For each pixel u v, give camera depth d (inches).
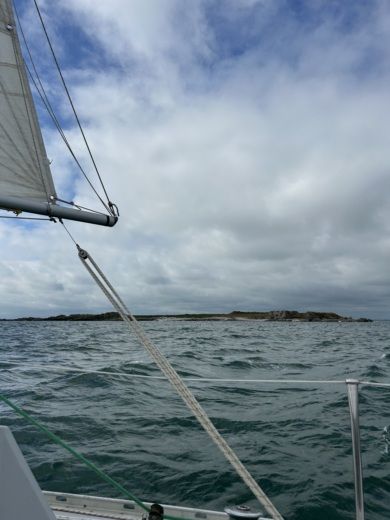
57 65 143.1
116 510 138.9
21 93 123.0
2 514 85.4
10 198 108.6
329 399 420.2
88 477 232.7
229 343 1302.9
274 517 98.7
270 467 251.1
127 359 767.1
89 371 192.5
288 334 2161.7
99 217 123.6
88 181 133.3
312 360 798.5
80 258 122.3
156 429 318.3
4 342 1246.9
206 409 379.2
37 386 468.1
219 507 204.5
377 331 2861.7
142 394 437.1
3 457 86.4
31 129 123.3
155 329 2711.6
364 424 333.7
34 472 237.0
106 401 403.2
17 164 121.1
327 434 309.9
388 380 558.9
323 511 201.8
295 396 434.3
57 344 1160.8
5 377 522.0
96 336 1638.8
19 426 315.6
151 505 126.2
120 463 251.6
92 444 283.0
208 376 589.3
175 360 755.4
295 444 290.0
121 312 119.0
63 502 142.1
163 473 239.5
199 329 2815.0
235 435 309.1
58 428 314.0
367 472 243.3
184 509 138.0
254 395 438.3
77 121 139.5
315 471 245.6
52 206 114.5
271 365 719.1
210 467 248.7
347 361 784.3
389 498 213.8
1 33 122.6
